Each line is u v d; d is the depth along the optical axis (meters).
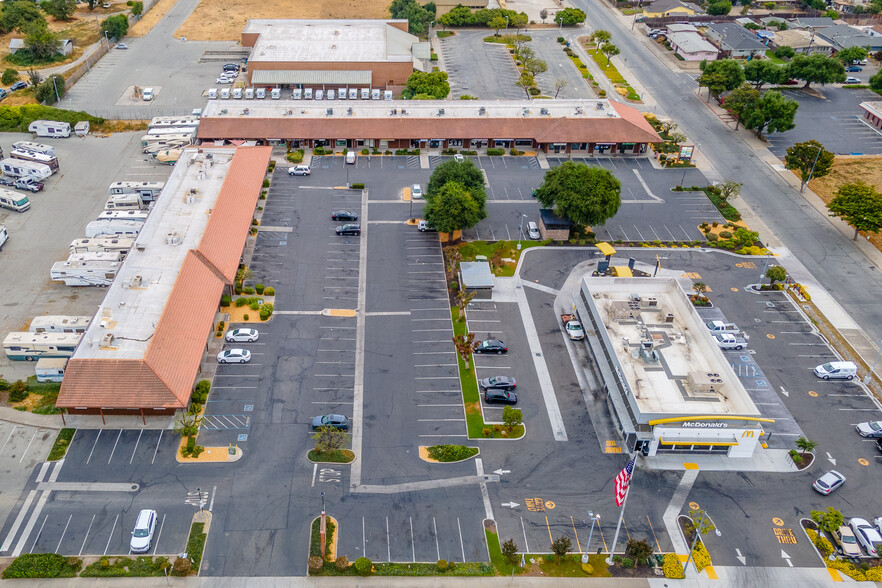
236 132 152.12
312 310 110.38
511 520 81.56
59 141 153.50
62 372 95.44
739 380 95.62
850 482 87.50
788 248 130.38
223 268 110.75
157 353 91.69
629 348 98.88
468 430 92.00
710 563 77.81
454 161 133.12
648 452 90.12
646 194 144.50
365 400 95.56
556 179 128.12
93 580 73.50
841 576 77.19
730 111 172.00
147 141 149.62
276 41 191.12
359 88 181.38
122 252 116.81
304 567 75.88
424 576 75.50
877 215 127.19
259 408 93.44
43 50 189.38
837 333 110.62
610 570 76.88
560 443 91.19
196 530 78.50
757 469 88.94
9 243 121.75
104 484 83.00
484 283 113.44
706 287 118.56
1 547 76.06
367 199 138.62
